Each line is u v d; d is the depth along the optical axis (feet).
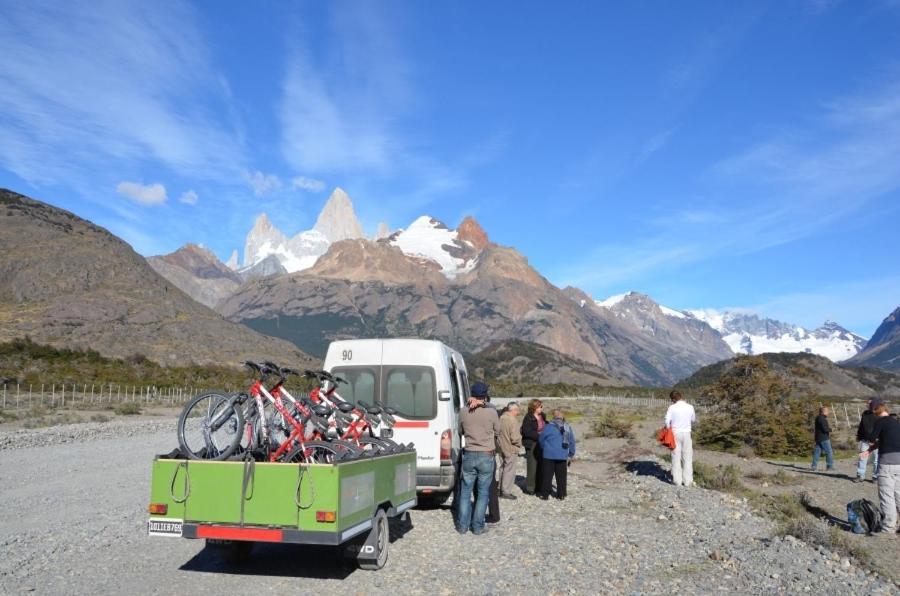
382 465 27.53
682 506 41.39
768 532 34.47
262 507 23.25
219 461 23.73
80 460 58.08
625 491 49.62
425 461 37.42
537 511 41.09
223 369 267.39
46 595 21.76
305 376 28.63
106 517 34.83
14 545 28.17
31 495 40.98
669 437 50.80
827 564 27.50
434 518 38.14
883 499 36.11
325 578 25.13
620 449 82.02
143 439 78.07
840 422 130.41
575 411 178.91
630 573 26.32
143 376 209.97
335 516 22.89
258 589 23.40
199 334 331.77
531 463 48.55
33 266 329.52
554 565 27.35
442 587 24.06
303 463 24.03
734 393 84.89
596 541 32.14
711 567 27.27
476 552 29.71
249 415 25.09
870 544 33.83
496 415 34.42
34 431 78.07
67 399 149.59
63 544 28.73
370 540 25.96
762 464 70.28
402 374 38.63
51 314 295.48
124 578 24.20
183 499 23.65
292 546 30.58
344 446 26.13
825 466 68.69
